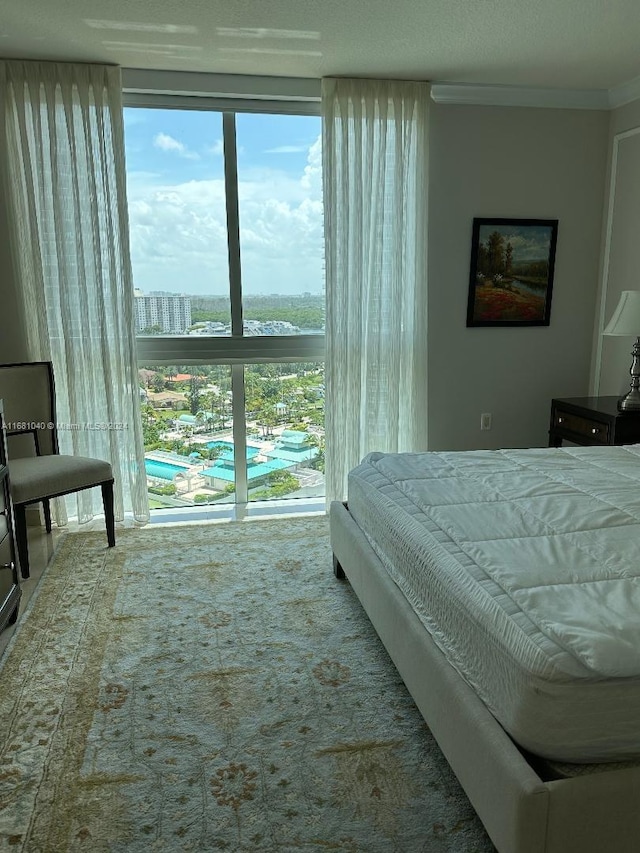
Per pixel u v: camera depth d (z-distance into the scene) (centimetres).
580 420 366
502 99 385
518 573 156
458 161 388
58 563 318
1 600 244
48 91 331
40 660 231
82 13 274
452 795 168
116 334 359
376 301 384
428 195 385
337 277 377
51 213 346
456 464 256
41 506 378
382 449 402
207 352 390
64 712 202
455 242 398
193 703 206
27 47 313
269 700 207
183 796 167
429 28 294
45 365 345
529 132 394
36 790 170
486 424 425
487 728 141
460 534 183
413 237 386
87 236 349
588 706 127
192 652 236
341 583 294
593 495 215
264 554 329
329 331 380
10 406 336
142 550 335
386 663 229
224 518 388
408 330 396
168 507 408
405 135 373
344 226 371
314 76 360
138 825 158
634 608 139
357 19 283
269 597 280
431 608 179
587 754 129
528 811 123
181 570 309
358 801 166
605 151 407
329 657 232
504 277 407
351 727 195
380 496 237
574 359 432
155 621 259
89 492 372
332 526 298
